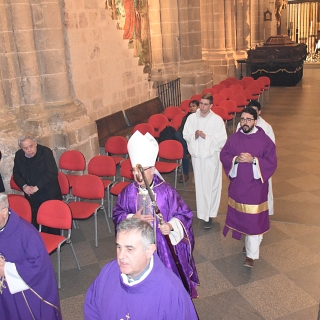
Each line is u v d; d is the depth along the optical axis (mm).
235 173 4852
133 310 2275
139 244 2188
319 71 21953
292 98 15484
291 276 4832
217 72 17375
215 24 17094
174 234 3383
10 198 5242
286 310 4254
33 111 7672
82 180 5914
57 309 3543
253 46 20578
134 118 10664
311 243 5520
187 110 11109
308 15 25641
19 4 7266
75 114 8078
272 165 4719
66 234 6199
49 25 7574
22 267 3232
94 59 9219
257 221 4801
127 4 10406
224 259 5277
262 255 5301
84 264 5395
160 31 12531
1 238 3230
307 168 8234
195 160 5906
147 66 11648
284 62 17766
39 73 7777
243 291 4609
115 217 3514
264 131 4906
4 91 7500
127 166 6570
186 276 3557
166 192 3445
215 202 6012
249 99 12328
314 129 11070
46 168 5617
